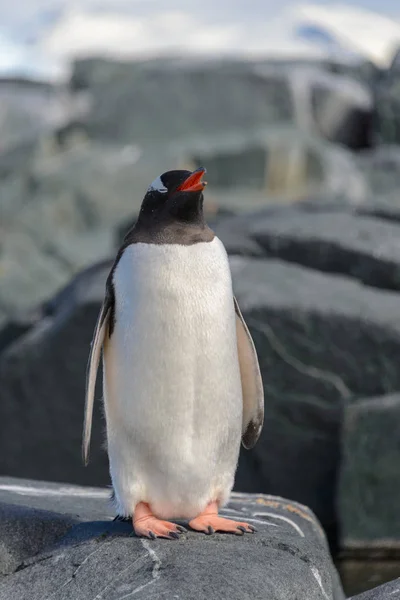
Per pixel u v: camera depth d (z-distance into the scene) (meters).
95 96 35.81
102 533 5.94
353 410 12.09
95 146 32.50
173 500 5.72
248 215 16.22
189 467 5.57
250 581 5.19
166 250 5.43
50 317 15.12
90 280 14.55
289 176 29.33
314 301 12.84
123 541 5.73
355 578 10.83
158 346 5.39
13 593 5.54
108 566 5.50
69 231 29.89
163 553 5.50
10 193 31.17
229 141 31.33
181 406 5.46
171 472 5.58
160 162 30.64
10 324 16.33
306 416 12.84
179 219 5.51
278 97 32.34
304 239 14.31
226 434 5.62
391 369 12.48
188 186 5.42
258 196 29.02
